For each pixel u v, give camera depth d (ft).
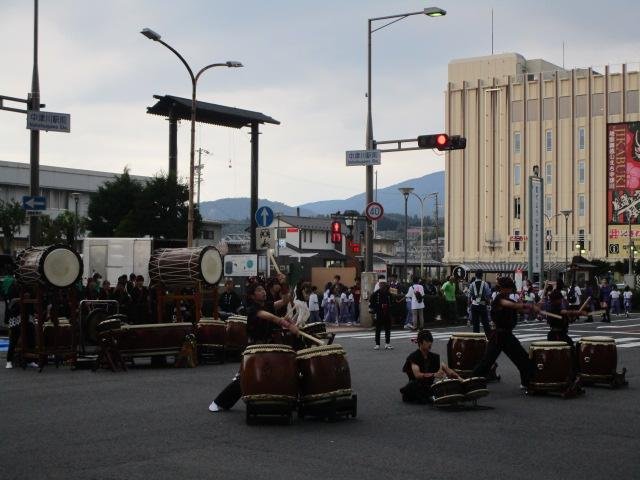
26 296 61.93
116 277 113.60
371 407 42.06
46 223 227.61
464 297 130.31
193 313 76.48
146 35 104.58
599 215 316.81
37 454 29.94
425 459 29.45
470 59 342.85
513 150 333.42
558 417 39.32
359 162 103.19
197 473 26.99
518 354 46.83
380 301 78.07
